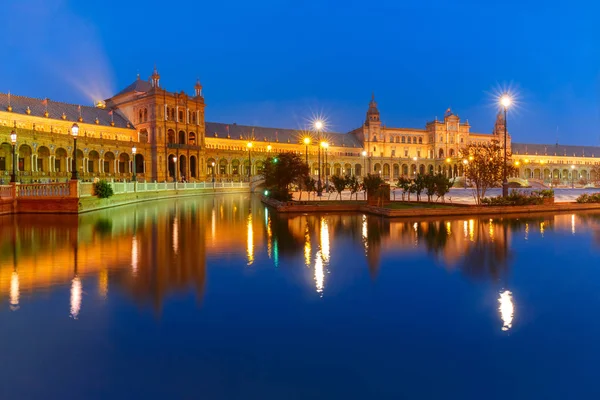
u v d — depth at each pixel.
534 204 35.09
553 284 10.75
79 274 11.63
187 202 50.81
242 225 24.14
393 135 161.25
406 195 63.41
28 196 31.11
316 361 6.36
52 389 5.57
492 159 40.41
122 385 5.67
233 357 6.48
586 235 19.75
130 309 8.66
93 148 83.62
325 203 39.25
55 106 90.88
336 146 149.25
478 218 28.58
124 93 108.88
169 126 102.56
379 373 6.01
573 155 181.75
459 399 5.36
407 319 8.14
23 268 12.35
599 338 7.24
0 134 63.34
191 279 11.17
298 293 9.88
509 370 6.11
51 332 7.43
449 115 163.50
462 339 7.19
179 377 5.88
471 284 10.74
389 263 13.27
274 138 140.12
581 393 5.49
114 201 40.47
